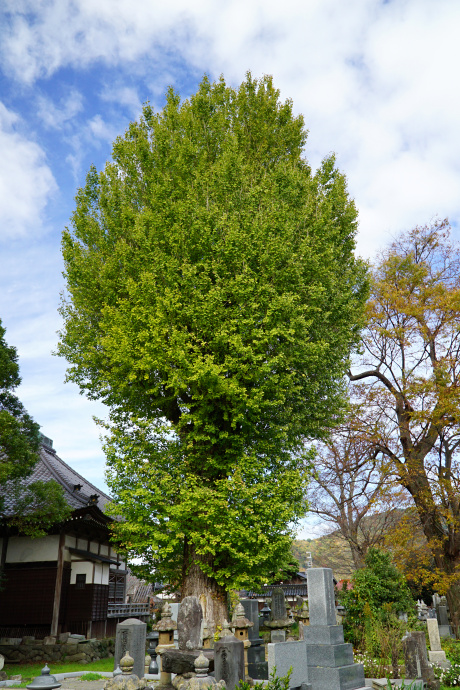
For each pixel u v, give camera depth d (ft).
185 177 60.80
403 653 50.03
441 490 79.97
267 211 57.52
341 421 69.15
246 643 41.70
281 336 55.93
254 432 58.13
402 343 93.40
